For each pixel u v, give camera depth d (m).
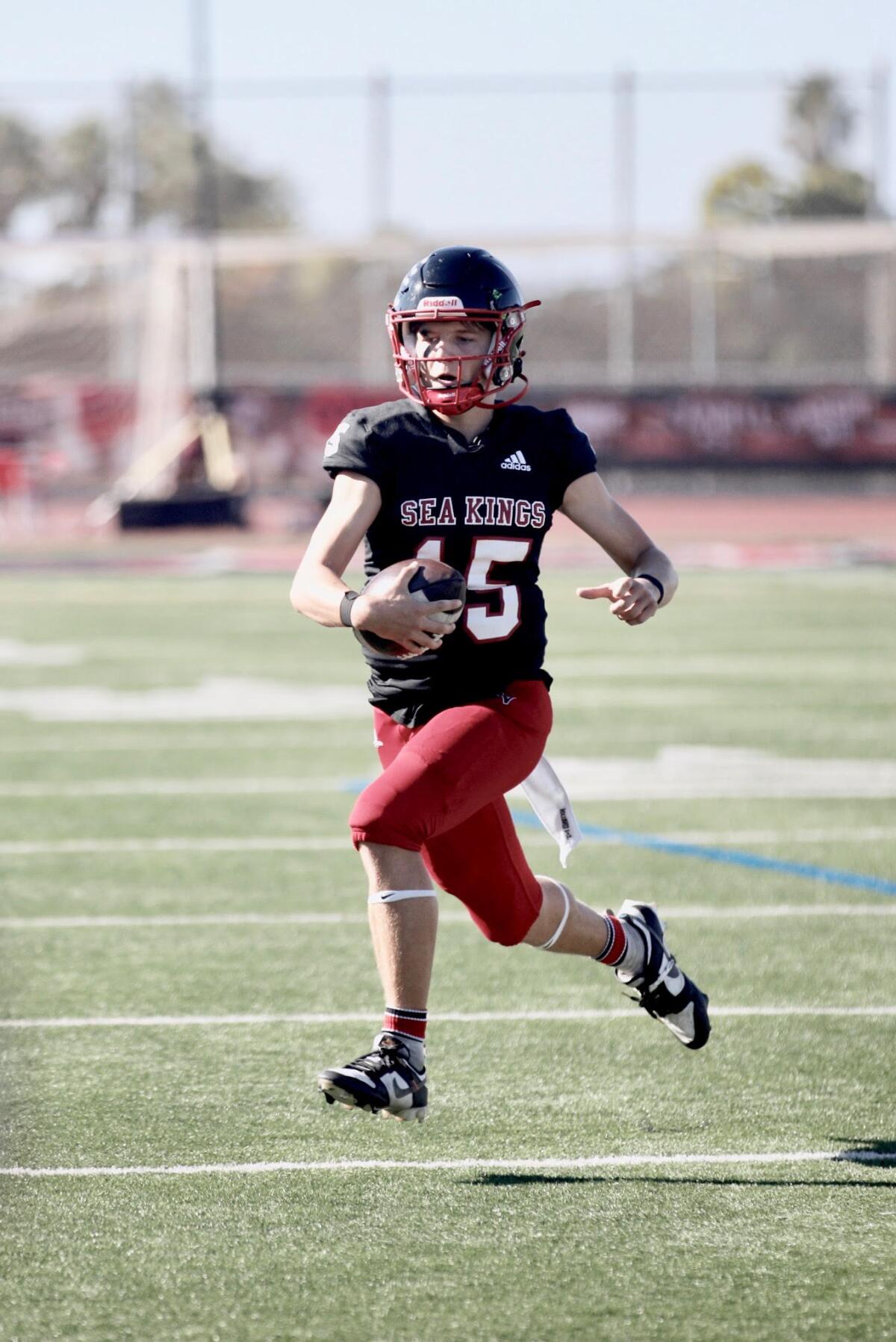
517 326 14.16
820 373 122.38
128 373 113.19
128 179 115.31
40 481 103.62
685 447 102.44
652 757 35.50
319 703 43.16
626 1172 13.85
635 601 13.85
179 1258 12.08
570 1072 16.53
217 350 110.31
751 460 102.69
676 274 121.75
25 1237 12.45
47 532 99.00
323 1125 14.95
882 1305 11.31
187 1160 14.05
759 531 97.31
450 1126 14.95
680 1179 13.67
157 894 24.20
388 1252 12.20
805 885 24.69
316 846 27.44
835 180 128.62
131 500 95.62
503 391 14.41
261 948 21.28
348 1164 14.00
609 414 102.19
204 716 41.09
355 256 111.81
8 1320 11.08
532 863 26.16
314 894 24.22
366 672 48.94
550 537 97.44
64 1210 12.97
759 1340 10.81
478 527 13.88
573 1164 14.02
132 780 33.25
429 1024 18.22
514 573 14.09
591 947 15.02
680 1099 15.71
